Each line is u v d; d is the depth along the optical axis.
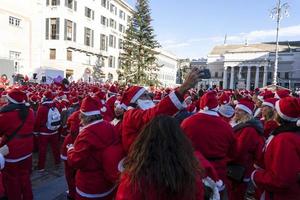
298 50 84.69
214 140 3.64
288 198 3.16
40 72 30.39
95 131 3.64
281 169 3.06
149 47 47.94
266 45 91.44
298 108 3.20
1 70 23.42
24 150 4.90
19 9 34.94
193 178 2.02
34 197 5.92
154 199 1.95
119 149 3.52
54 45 45.16
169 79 96.19
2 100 6.36
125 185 2.05
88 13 52.12
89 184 3.72
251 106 4.53
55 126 7.93
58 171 7.81
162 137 2.05
